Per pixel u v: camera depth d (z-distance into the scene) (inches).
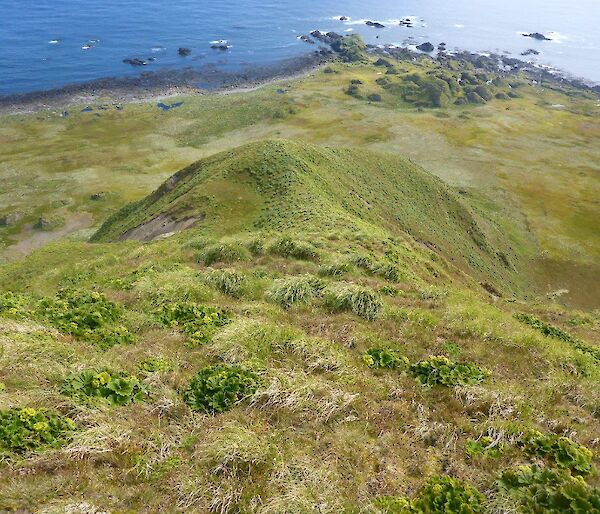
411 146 3759.8
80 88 4335.6
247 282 689.6
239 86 4758.9
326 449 352.5
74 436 326.6
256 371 421.7
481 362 506.6
